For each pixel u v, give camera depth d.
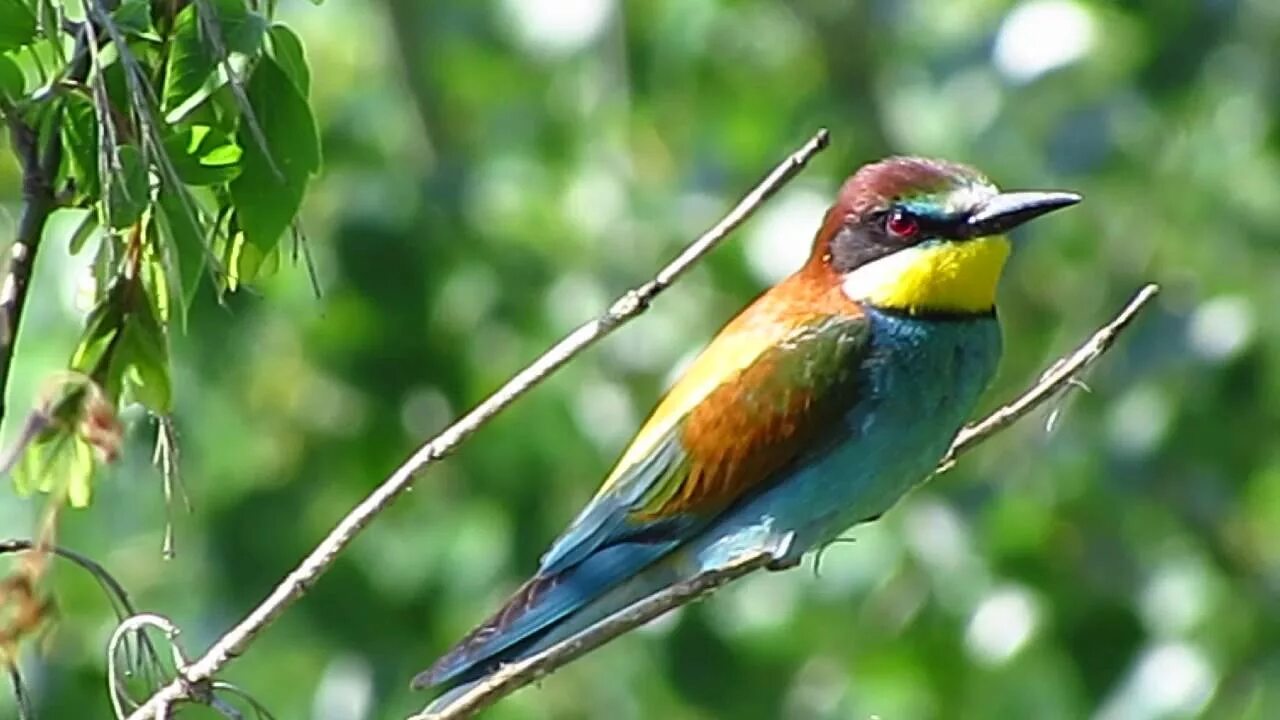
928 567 13.39
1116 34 14.47
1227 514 13.91
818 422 9.09
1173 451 13.82
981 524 13.43
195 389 12.78
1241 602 13.75
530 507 13.18
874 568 13.39
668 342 13.66
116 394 6.54
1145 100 14.27
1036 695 13.23
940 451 9.22
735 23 15.78
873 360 9.04
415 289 12.95
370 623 13.04
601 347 13.64
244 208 6.45
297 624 13.05
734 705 12.93
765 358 9.17
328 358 13.07
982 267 9.01
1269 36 14.45
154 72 6.48
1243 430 13.89
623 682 13.51
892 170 9.19
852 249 9.20
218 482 13.27
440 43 14.91
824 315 9.16
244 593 13.04
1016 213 8.98
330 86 14.89
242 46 6.35
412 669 13.04
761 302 9.46
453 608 13.13
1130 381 13.92
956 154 14.84
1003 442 14.03
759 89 15.68
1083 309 14.82
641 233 14.05
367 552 13.16
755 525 9.24
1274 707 13.55
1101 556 13.62
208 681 6.23
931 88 14.41
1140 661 13.07
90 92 6.39
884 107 15.39
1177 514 13.82
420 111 14.82
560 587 9.12
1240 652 13.65
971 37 14.33
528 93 14.91
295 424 13.48
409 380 13.09
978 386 9.13
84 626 12.63
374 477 13.34
